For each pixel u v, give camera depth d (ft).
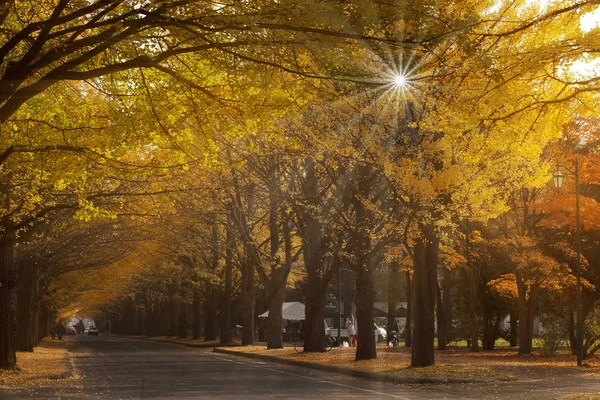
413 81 42.86
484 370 85.40
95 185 86.12
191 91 46.29
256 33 38.58
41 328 236.02
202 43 41.78
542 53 39.81
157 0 37.29
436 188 77.15
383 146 79.36
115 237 135.03
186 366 105.91
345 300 241.55
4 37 45.16
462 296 180.96
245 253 173.78
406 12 36.40
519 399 59.41
